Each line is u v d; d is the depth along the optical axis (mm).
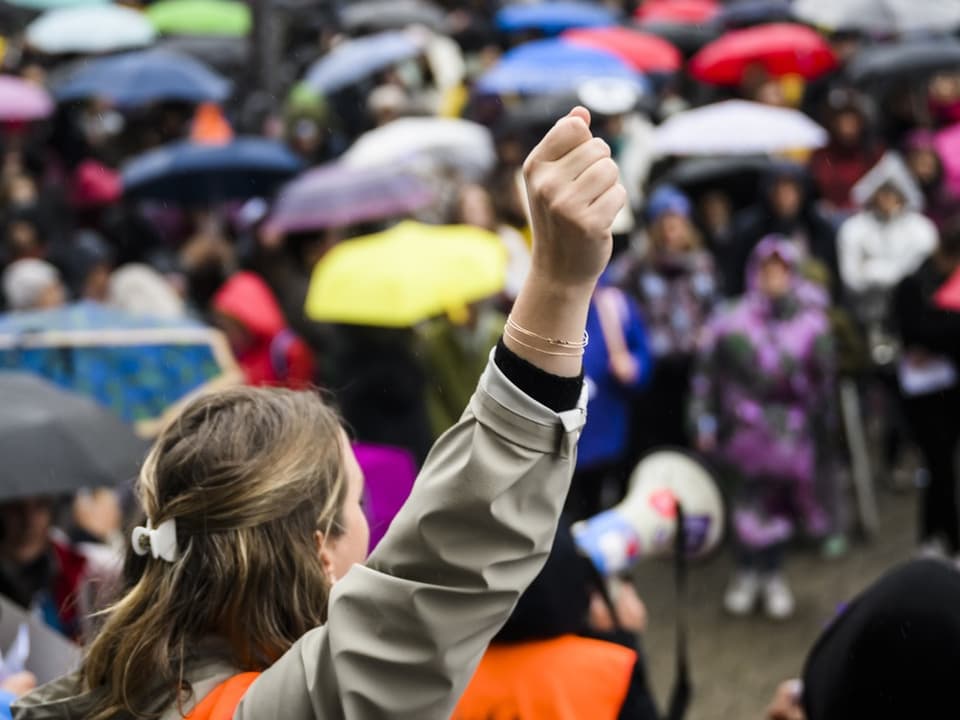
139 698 1598
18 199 8445
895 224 7449
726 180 8062
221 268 7324
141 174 8086
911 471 7746
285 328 5996
